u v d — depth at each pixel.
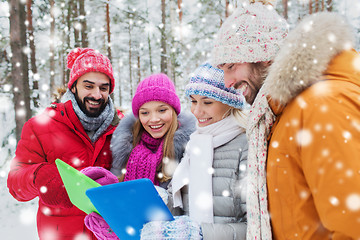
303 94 0.78
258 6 1.04
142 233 0.93
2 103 7.35
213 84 1.32
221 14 11.91
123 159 1.68
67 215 1.61
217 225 1.07
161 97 1.61
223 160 1.25
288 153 0.81
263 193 0.91
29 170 1.46
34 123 1.69
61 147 1.66
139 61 19.27
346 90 0.71
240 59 1.00
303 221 0.81
